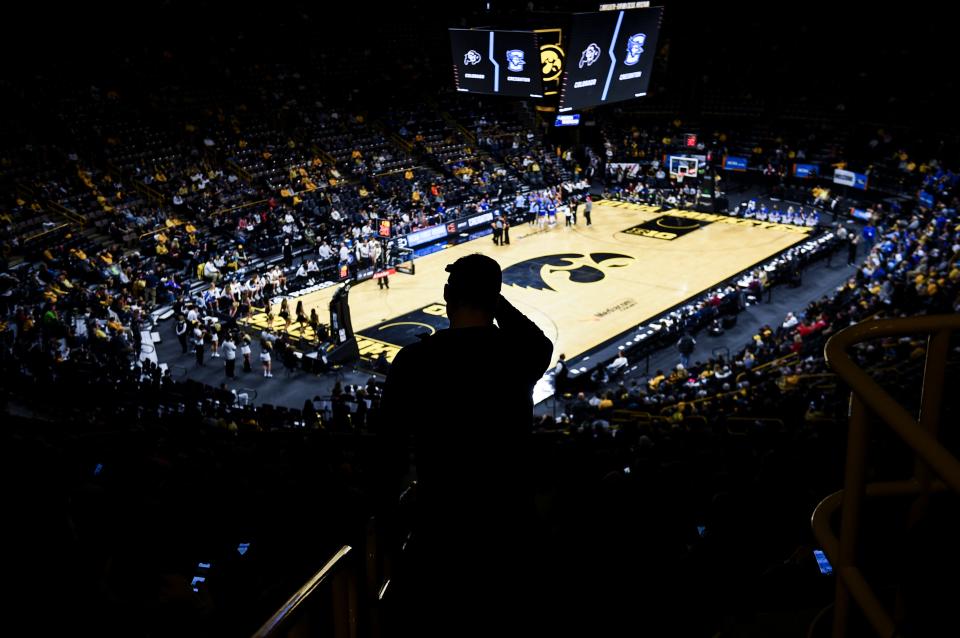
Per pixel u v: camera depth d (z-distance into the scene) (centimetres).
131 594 399
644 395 2498
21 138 4100
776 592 496
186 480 923
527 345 252
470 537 229
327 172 4806
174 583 416
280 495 874
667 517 772
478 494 232
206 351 3303
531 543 236
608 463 1185
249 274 3925
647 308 3591
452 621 226
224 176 4444
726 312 3503
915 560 157
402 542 274
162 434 1434
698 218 4944
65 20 4850
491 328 252
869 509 287
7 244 3331
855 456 182
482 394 238
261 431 1692
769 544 685
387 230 4259
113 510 591
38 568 244
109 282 3369
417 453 241
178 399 2259
